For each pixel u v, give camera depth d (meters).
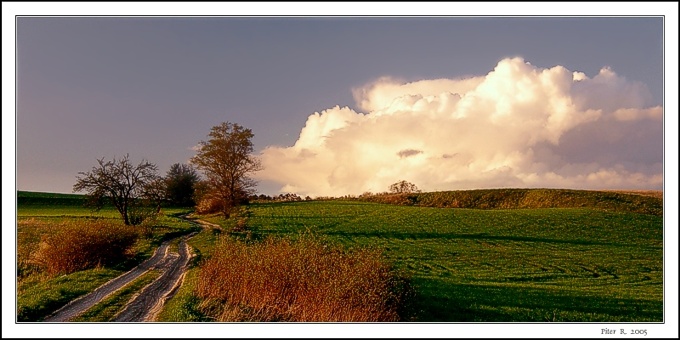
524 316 22.34
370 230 66.44
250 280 21.47
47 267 34.22
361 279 17.80
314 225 70.00
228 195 78.50
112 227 37.25
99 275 30.53
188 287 25.34
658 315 24.12
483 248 54.28
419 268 42.94
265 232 62.06
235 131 78.62
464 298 26.89
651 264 46.19
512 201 105.94
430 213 82.69
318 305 17.95
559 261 47.28
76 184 60.84
